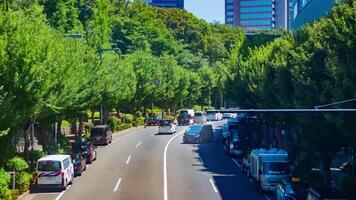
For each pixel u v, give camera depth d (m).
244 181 37.38
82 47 50.16
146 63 88.19
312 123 28.55
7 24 29.95
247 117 57.53
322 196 24.16
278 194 29.75
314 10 49.00
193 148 57.53
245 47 74.00
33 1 49.62
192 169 42.62
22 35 30.05
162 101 105.94
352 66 24.48
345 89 24.56
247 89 53.09
